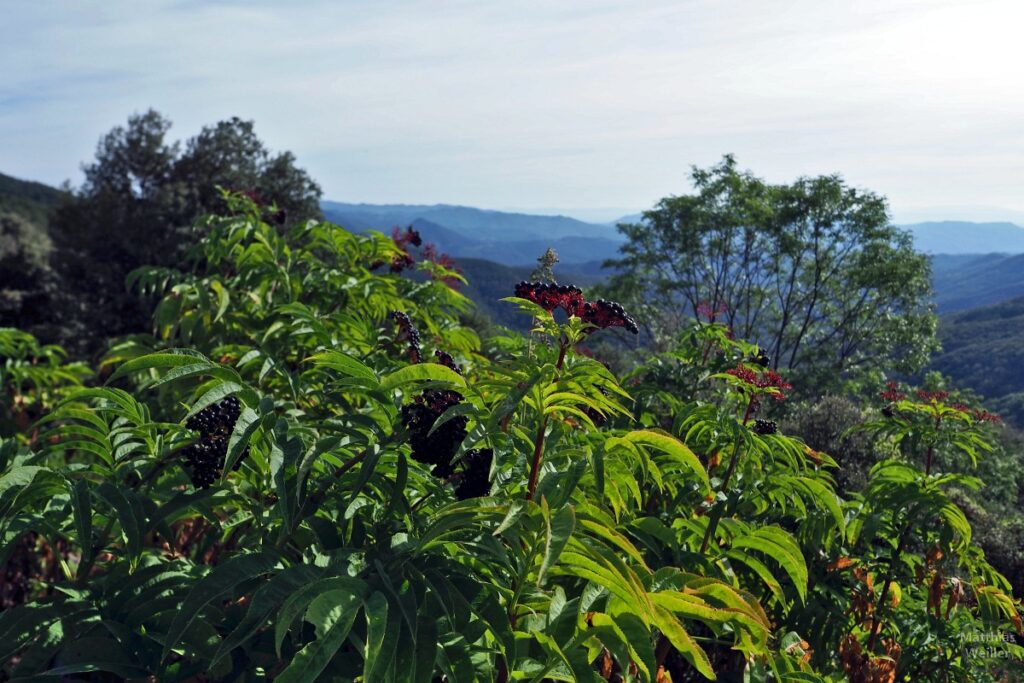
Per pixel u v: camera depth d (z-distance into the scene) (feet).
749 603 6.55
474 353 17.02
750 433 11.05
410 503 8.32
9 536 6.79
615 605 6.16
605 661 8.52
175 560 8.19
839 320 122.62
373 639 4.92
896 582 14.30
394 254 18.04
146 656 6.79
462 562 6.77
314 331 12.44
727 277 129.49
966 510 21.99
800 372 110.42
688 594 6.45
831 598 13.62
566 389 6.70
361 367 7.51
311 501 7.31
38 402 20.10
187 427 7.98
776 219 120.16
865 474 25.32
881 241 115.85
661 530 8.54
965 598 15.49
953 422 15.52
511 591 6.36
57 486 7.01
